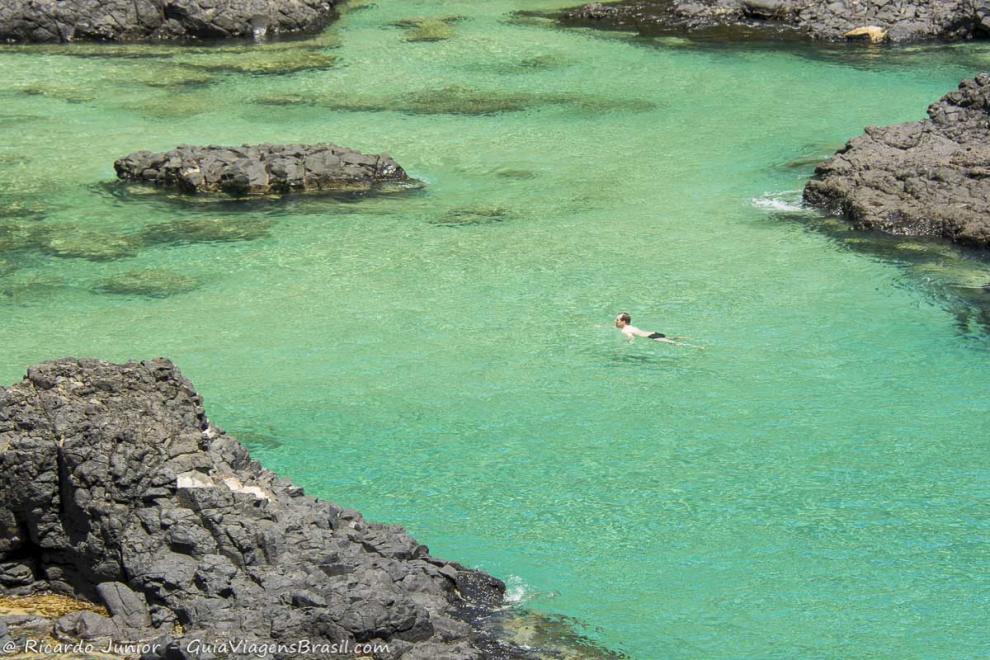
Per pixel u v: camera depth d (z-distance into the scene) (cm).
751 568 2833
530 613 2580
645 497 3170
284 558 2416
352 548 2506
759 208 5250
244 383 3784
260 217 5200
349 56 7756
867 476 3269
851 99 6731
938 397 3709
